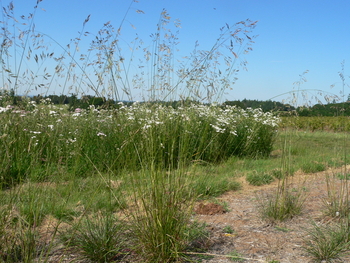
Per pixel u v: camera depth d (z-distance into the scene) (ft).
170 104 11.59
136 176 10.27
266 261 9.63
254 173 20.97
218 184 17.65
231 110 31.78
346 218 12.54
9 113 11.94
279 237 11.45
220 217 13.39
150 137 10.28
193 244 10.69
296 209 13.79
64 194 13.61
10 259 8.66
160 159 10.22
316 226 11.68
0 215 8.93
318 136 42.37
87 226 10.32
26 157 15.93
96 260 9.52
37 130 15.66
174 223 9.87
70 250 9.74
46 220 11.92
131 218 10.95
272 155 32.78
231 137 26.35
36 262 8.94
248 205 15.11
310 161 25.26
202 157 20.67
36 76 11.08
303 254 10.18
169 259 9.47
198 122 22.36
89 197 13.38
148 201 9.95
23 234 9.08
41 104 14.46
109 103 10.31
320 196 16.57
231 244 10.85
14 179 13.92
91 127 20.17
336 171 23.32
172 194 9.88
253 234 11.68
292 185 18.86
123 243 10.18
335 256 9.99
